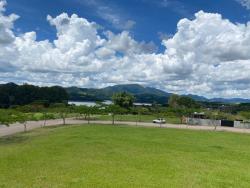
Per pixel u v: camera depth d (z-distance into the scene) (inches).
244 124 4594.0
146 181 943.7
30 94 7234.3
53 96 7598.4
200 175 1053.8
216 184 937.5
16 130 3144.7
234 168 1217.4
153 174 1043.9
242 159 1481.3
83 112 4569.4
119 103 5713.6
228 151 1769.2
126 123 4279.0
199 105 7352.4
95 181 920.9
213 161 1368.1
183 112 5310.0
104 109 4603.8
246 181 994.1
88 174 1013.8
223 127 4394.7
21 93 7116.1
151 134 2706.7
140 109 5698.8
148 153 1541.6
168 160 1337.4
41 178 949.2
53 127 3415.4
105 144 1847.9
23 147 1754.4
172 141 2203.5
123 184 895.1
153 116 5413.4
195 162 1316.4
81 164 1195.9
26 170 1074.1
